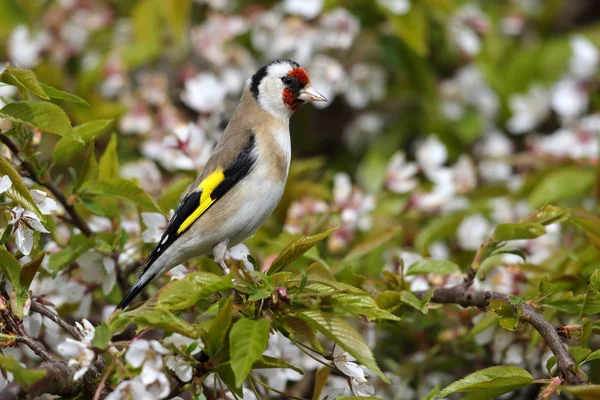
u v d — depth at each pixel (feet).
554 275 28.17
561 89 43.60
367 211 33.24
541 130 47.01
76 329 23.08
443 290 26.27
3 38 42.55
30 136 25.14
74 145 26.37
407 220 35.99
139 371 20.03
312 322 20.67
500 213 37.04
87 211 29.96
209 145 33.83
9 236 23.31
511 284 29.07
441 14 42.50
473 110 43.39
